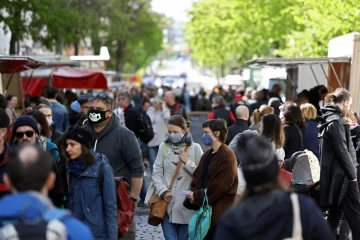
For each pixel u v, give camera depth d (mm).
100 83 33625
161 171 13008
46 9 34219
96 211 10109
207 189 11922
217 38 63125
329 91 26438
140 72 181000
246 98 39719
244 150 6414
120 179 10945
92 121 11836
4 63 23000
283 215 6188
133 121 23000
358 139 14867
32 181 5605
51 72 34031
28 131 10453
